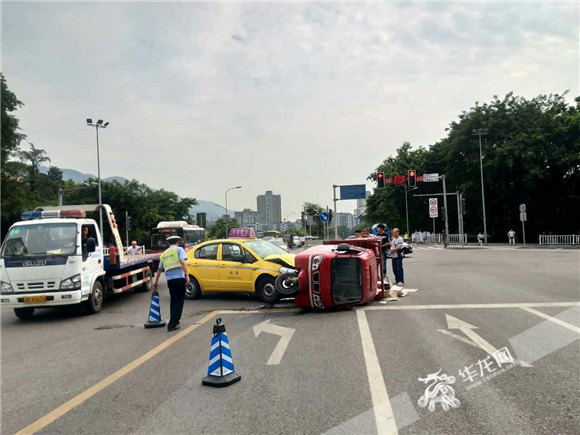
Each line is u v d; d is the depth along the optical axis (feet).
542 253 98.99
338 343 24.12
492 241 181.06
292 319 31.19
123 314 37.45
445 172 176.45
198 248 43.06
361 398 16.37
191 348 24.48
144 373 20.33
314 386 17.74
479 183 164.45
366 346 23.26
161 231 110.63
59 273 35.35
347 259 33.63
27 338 29.73
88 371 21.15
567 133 148.77
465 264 72.38
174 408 16.06
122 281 44.73
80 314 38.63
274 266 38.93
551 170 152.97
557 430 13.48
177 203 254.88
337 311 33.30
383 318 30.12
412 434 13.50
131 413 15.79
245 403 16.25
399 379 18.24
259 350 23.39
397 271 46.44
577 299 35.60
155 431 14.25
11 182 154.10
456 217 198.70
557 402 15.52
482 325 27.17
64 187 250.78
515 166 153.99
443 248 138.72
